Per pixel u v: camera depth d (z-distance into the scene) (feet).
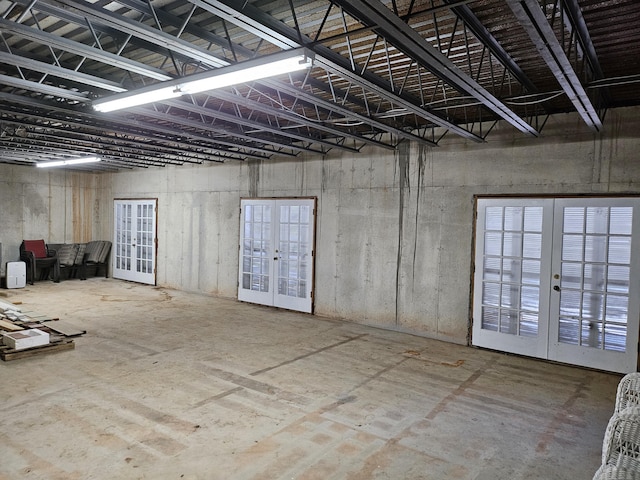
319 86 15.48
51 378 14.37
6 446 10.12
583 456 10.50
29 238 34.47
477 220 19.51
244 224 28.22
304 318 24.12
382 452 10.42
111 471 9.27
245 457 10.00
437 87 15.65
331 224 24.14
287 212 26.02
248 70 10.23
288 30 10.90
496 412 12.84
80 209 37.29
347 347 18.92
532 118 18.17
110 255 37.40
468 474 9.61
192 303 27.45
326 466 9.74
